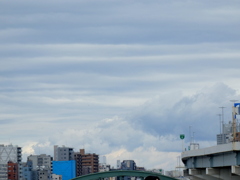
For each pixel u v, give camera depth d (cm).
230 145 6625
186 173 10462
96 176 9050
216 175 8069
